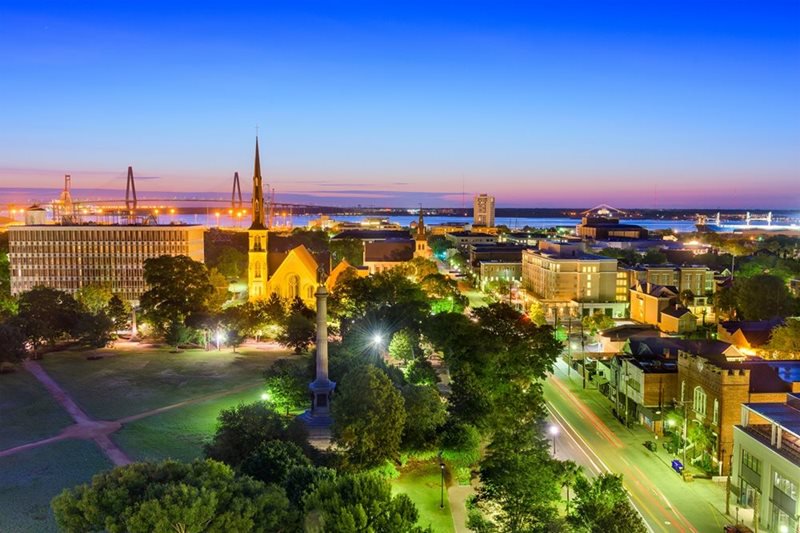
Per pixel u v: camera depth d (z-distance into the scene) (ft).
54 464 264.11
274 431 234.58
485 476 208.33
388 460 241.76
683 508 237.45
